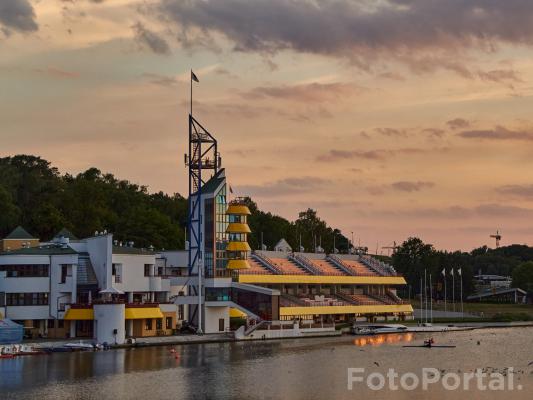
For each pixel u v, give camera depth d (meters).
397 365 172.12
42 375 151.62
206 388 140.50
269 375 154.75
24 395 133.50
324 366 167.75
